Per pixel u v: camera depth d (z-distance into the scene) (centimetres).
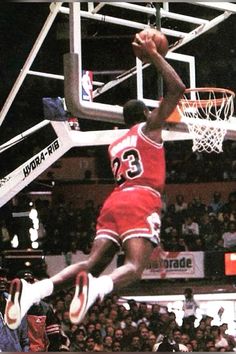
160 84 1116
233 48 2883
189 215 2420
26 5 2491
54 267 2248
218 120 1070
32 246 2189
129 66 1273
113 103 2056
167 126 1030
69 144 1203
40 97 2836
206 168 2766
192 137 1083
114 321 1808
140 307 1888
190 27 1383
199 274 2250
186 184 2742
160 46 710
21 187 1302
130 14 1340
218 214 2448
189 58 1218
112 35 1273
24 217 2334
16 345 962
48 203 2545
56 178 2839
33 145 2812
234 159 2778
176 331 1697
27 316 1045
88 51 1272
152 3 1277
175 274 2264
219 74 2903
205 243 2309
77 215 2434
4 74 2806
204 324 1798
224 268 2234
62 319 1759
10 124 2870
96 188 2748
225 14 1281
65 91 991
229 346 1775
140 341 1645
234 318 2291
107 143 1189
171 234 2314
